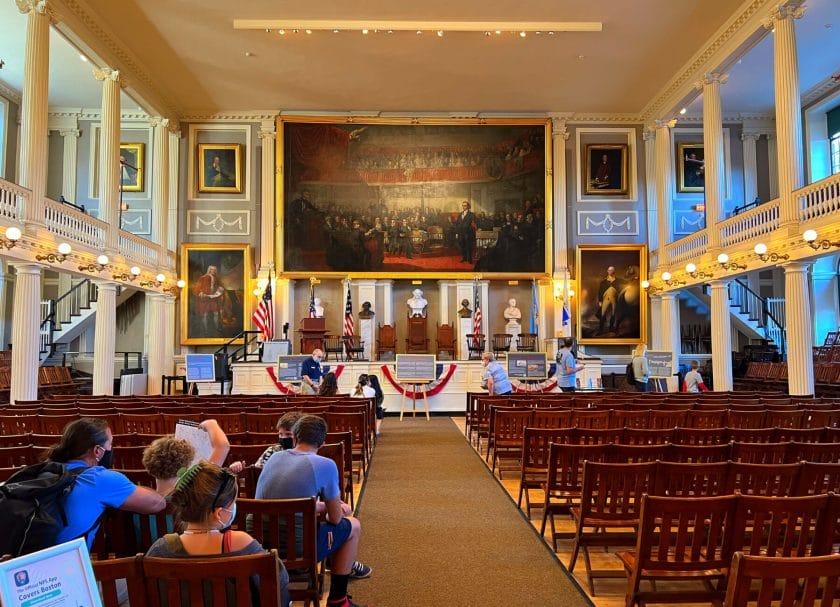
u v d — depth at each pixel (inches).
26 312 451.8
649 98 743.7
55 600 67.7
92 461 114.7
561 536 194.5
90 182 758.5
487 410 341.4
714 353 593.3
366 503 241.1
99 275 543.5
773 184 784.9
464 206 767.7
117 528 122.0
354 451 290.2
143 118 767.7
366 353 746.2
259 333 699.4
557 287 758.5
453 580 161.9
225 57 629.9
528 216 768.3
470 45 607.8
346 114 776.9
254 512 123.9
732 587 84.1
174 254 749.3
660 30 580.7
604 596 152.5
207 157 765.9
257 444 203.9
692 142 791.7
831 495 118.3
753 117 789.2
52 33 567.8
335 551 141.1
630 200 784.3
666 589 156.5
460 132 773.9
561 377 445.4
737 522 122.3
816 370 603.5
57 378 610.5
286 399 341.7
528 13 552.7
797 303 475.2
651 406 290.4
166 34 582.6
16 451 163.9
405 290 800.9
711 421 260.2
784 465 148.3
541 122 769.6
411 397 594.2
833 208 434.6
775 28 498.0
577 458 188.7
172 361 730.8
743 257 534.9
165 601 85.2
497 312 797.9
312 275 749.9
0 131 701.9
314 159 759.1
